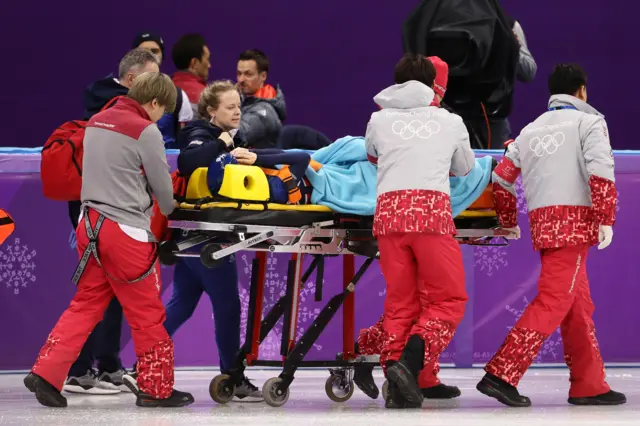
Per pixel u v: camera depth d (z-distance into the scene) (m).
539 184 18.14
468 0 25.03
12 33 33.81
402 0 35.28
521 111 35.69
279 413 17.02
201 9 34.66
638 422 15.97
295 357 18.00
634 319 23.95
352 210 17.64
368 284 23.45
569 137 17.97
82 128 18.44
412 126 17.45
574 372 18.52
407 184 17.14
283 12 35.03
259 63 24.83
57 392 17.56
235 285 18.72
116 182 17.00
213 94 18.03
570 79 18.53
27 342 22.27
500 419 16.22
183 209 17.36
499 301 23.83
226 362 18.89
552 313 17.98
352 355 18.80
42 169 18.08
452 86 25.16
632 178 23.81
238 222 16.86
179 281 19.69
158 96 17.50
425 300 17.42
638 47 35.78
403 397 17.62
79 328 17.53
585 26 35.59
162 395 17.58
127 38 34.34
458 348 23.83
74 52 34.16
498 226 18.88
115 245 16.88
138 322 17.33
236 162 17.31
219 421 15.88
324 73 35.34
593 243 17.98
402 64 17.95
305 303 23.14
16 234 22.17
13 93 34.00
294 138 25.12
